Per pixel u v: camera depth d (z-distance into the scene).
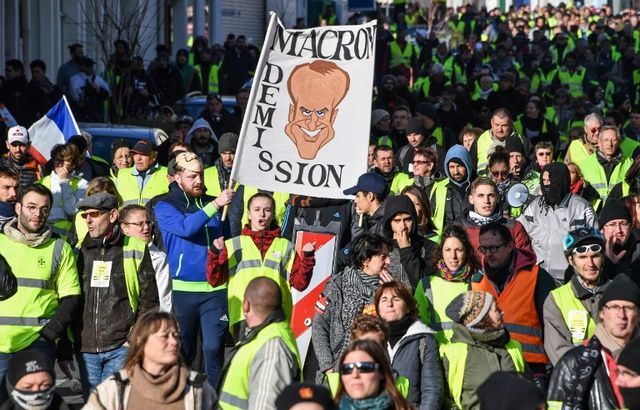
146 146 35.62
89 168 37.66
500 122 40.81
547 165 30.95
